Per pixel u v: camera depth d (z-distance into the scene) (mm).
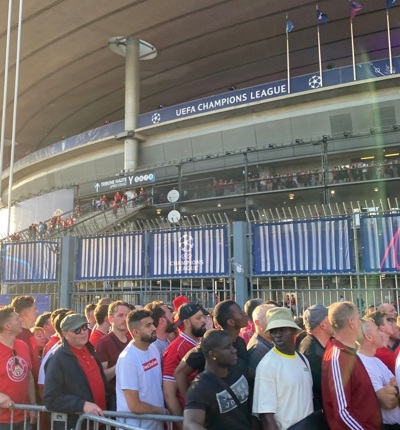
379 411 3330
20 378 4582
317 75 27891
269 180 26500
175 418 3764
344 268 9148
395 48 39250
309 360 3857
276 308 3568
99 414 3842
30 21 33500
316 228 9492
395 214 8922
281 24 34812
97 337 5699
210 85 45719
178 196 27484
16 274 12477
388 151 27000
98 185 34312
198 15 33219
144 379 4023
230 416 3164
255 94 29750
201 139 32594
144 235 11109
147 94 47281
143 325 4062
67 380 3992
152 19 33594
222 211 29281
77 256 11875
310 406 3432
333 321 3447
